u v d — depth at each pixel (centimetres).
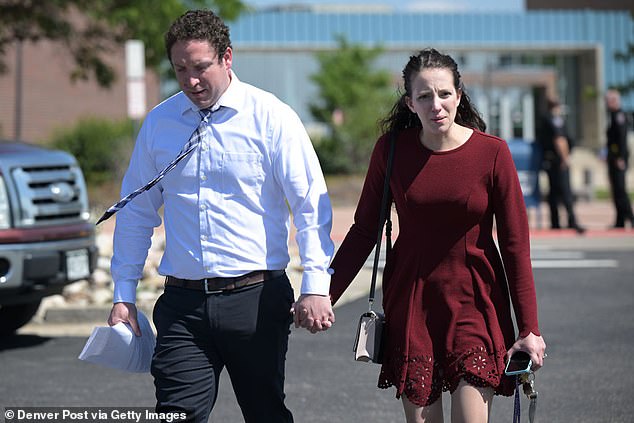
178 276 983
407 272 975
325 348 1989
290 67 11962
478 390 952
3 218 1897
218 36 947
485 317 960
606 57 12375
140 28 5066
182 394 977
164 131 988
